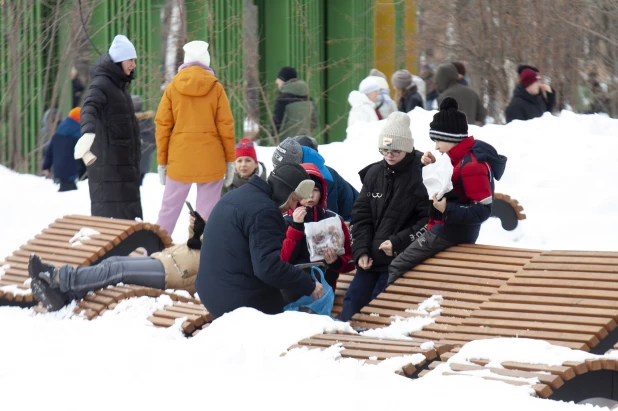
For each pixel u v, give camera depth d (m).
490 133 23.53
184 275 14.16
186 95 17.91
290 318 11.19
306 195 12.11
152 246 16.14
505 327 10.81
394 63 37.53
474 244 13.27
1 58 29.64
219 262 12.09
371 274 13.91
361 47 40.22
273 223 11.95
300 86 27.36
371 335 11.48
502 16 32.09
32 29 29.83
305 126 27.36
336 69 40.88
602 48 30.95
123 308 13.03
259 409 8.80
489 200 12.89
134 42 32.66
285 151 14.66
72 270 13.59
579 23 31.00
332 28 40.81
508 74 32.34
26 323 13.24
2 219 21.08
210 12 33.66
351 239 14.11
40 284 13.45
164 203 18.38
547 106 26.16
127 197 18.27
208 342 11.01
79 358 11.23
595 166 21.70
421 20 34.06
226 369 10.10
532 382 8.59
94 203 18.22
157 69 33.19
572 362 8.89
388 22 39.66
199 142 18.03
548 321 10.66
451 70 25.28
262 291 12.16
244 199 12.06
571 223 19.52
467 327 11.10
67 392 9.94
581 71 31.56
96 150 18.08
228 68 34.19
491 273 12.34
